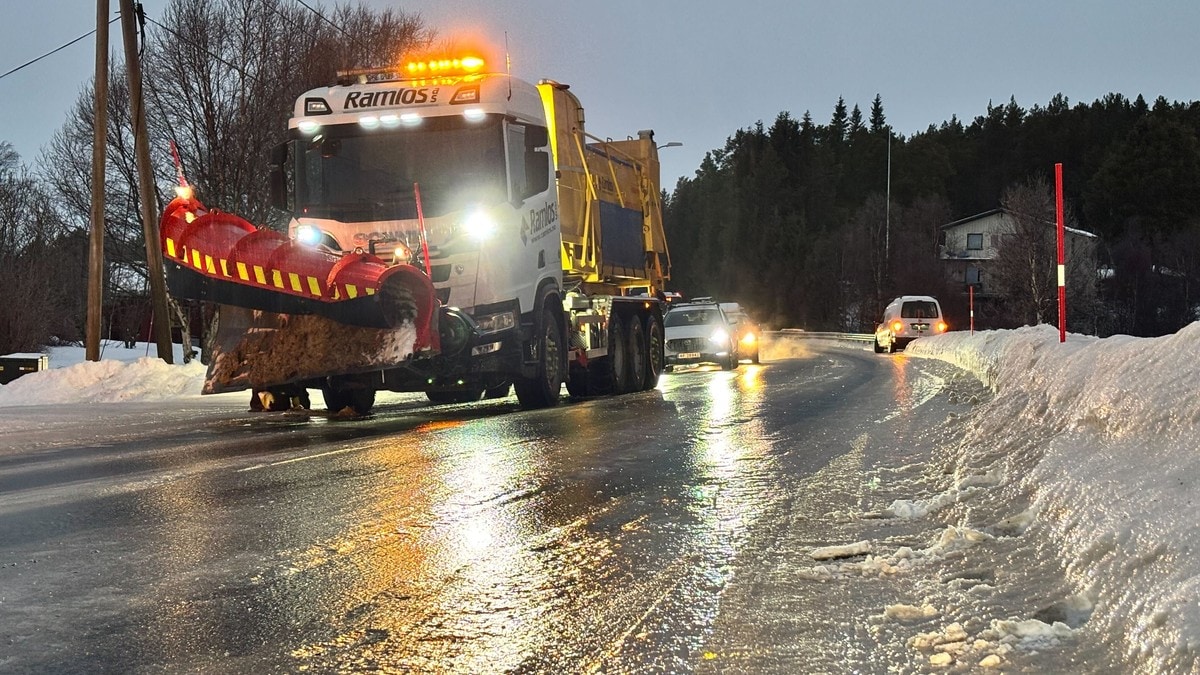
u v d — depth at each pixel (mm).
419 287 11930
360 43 32875
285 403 14797
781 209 111750
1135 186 75438
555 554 5664
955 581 4766
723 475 8242
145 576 5215
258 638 4262
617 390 17609
